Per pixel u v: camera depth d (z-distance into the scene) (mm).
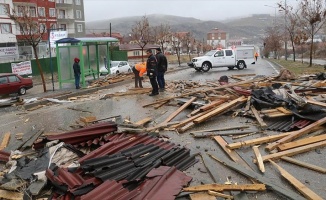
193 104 11086
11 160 6777
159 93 14875
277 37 56906
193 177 5633
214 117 9578
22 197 5020
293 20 35469
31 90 22906
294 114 8586
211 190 4988
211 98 11406
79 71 18703
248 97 10461
